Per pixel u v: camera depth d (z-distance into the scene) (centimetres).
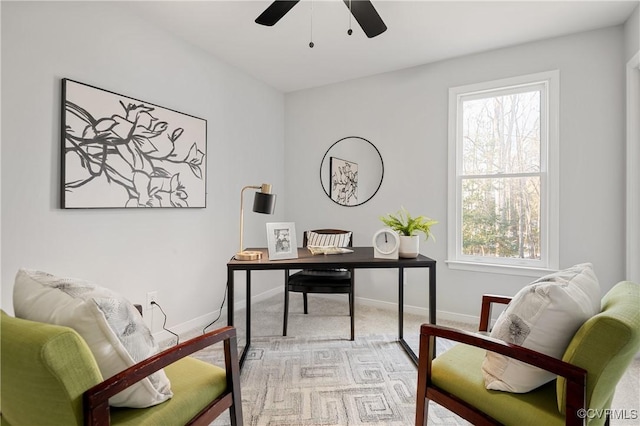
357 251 249
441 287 305
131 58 225
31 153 176
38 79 178
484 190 292
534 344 104
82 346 83
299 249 261
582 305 104
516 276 273
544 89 267
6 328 84
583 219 249
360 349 234
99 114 204
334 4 218
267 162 366
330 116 365
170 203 251
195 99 275
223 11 225
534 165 272
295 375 197
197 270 279
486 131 291
